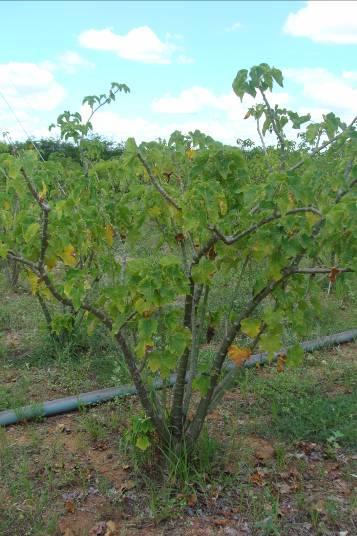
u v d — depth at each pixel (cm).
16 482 330
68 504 311
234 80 309
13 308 655
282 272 288
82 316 483
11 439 384
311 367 499
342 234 270
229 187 281
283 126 338
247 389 444
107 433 387
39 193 281
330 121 307
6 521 301
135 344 340
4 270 747
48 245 287
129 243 353
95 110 543
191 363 323
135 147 285
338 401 416
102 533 295
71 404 422
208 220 268
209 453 341
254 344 313
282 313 298
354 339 570
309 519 304
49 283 292
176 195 299
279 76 306
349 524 301
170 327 284
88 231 323
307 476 341
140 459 339
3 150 398
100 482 331
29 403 434
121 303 283
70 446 373
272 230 269
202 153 278
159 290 265
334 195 279
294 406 404
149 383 336
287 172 253
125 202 326
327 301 655
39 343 539
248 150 639
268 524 292
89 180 346
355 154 297
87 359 489
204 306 325
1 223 313
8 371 498
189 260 354
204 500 317
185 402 335
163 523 302
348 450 365
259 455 357
